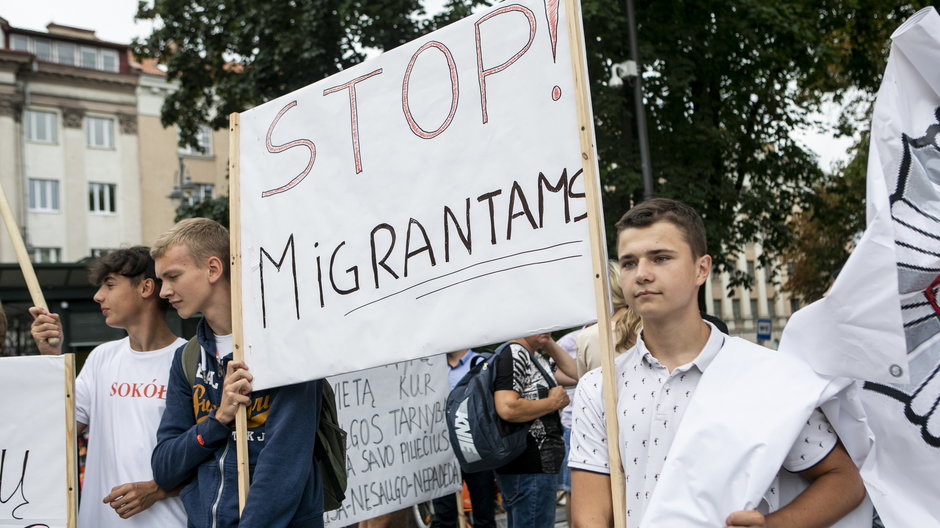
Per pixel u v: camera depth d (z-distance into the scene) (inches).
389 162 93.0
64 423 107.1
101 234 1346.0
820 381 73.5
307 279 99.4
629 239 78.3
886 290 71.1
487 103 84.7
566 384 211.6
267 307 102.9
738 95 633.0
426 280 88.2
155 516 111.3
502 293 81.5
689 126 581.6
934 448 75.7
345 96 98.1
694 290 77.9
